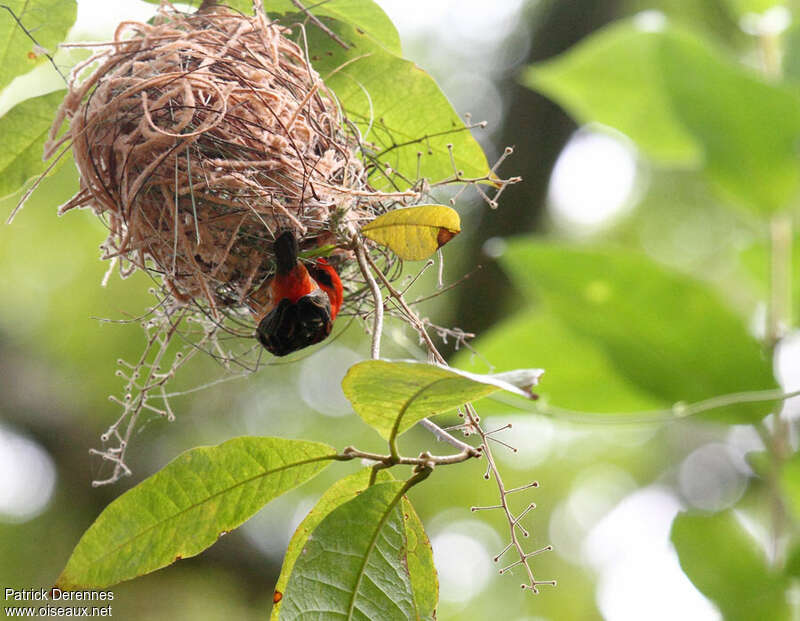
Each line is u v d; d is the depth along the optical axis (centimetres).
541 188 714
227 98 533
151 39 534
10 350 791
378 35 539
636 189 937
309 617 517
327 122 538
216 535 522
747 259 539
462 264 694
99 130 534
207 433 809
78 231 821
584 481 1058
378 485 518
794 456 533
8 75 541
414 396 515
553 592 1011
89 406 785
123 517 521
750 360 529
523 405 535
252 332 541
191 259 534
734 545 529
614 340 531
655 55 540
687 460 1038
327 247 532
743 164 535
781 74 547
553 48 752
